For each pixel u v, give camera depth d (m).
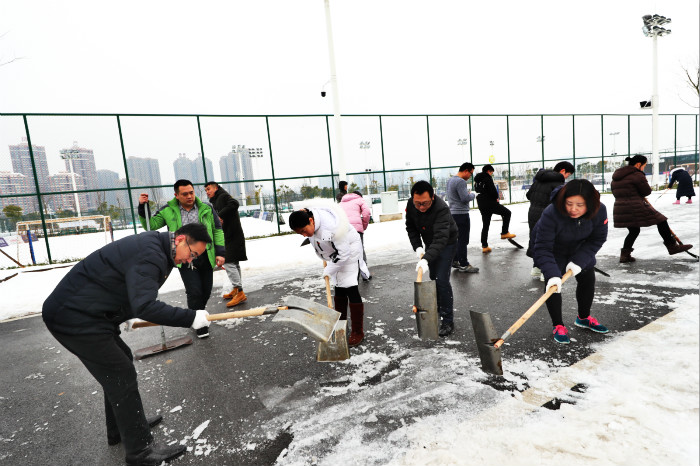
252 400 2.66
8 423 2.62
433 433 2.09
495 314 4.03
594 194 2.82
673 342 2.83
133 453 2.05
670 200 14.37
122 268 1.94
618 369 2.56
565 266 3.23
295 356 3.34
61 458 2.21
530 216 5.22
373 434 2.14
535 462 1.77
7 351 4.04
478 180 7.28
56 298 1.89
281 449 2.10
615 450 1.78
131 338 4.13
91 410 2.76
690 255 5.50
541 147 18.88
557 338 3.16
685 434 1.82
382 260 7.36
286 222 14.88
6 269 9.27
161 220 4.14
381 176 16.06
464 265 5.95
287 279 6.34
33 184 10.16
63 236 17.59
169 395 2.81
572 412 2.13
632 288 4.42
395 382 2.72
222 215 4.91
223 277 6.86
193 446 2.19
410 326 3.87
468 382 2.63
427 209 3.50
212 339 3.90
